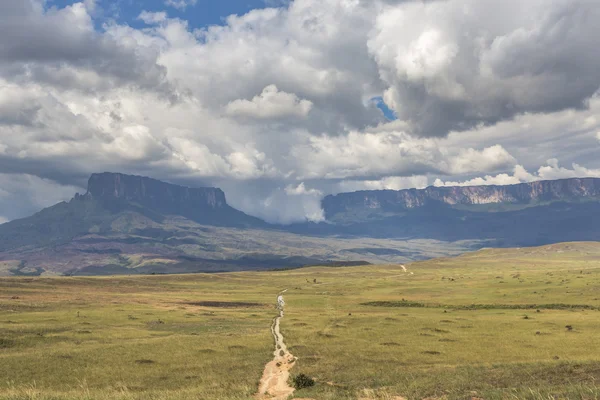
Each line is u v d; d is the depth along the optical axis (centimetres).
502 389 3519
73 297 15550
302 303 15562
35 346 7150
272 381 5078
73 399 3397
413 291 18688
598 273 19425
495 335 7956
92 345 7256
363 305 14712
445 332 8406
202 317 11406
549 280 17938
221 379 5169
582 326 8694
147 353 6562
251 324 10238
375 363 5841
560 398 2891
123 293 18512
